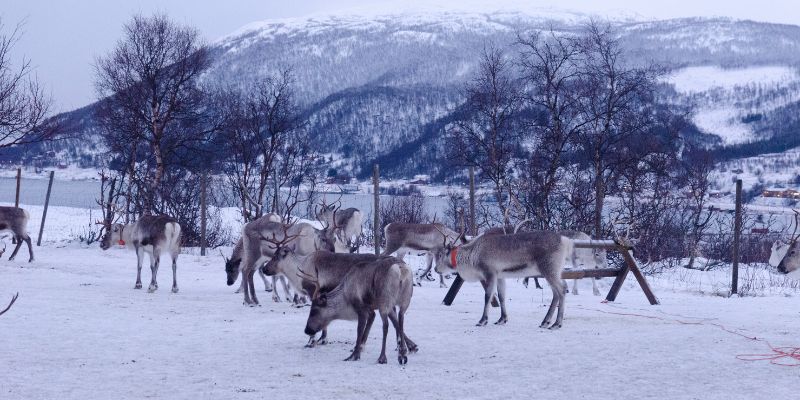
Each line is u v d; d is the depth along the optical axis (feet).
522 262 39.73
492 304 47.62
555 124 80.94
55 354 31.86
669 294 57.98
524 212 77.77
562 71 84.28
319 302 33.24
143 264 71.46
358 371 29.30
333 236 54.29
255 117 99.04
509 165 84.53
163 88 103.35
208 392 25.96
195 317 42.14
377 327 39.55
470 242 41.60
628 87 80.84
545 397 25.07
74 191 237.45
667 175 82.43
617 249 49.98
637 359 30.63
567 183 81.76
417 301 50.93
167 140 98.94
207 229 94.07
